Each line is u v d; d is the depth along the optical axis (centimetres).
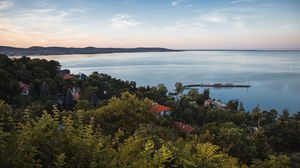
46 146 933
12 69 8231
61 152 930
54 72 10025
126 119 2445
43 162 909
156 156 996
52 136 976
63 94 8844
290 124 7756
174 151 1311
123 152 1041
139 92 9975
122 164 989
